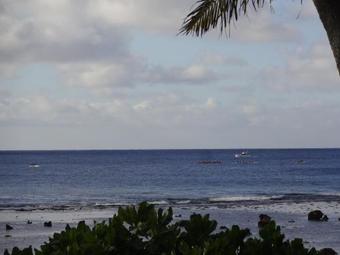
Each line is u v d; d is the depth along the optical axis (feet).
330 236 178.09
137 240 24.39
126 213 26.37
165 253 24.16
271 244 23.94
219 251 22.76
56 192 458.91
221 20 38.27
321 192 449.48
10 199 390.42
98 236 24.95
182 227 26.09
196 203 325.01
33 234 186.60
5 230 196.95
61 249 23.82
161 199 375.25
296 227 200.23
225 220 222.28
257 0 38.14
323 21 35.40
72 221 224.94
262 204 310.65
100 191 469.98
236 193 441.27
